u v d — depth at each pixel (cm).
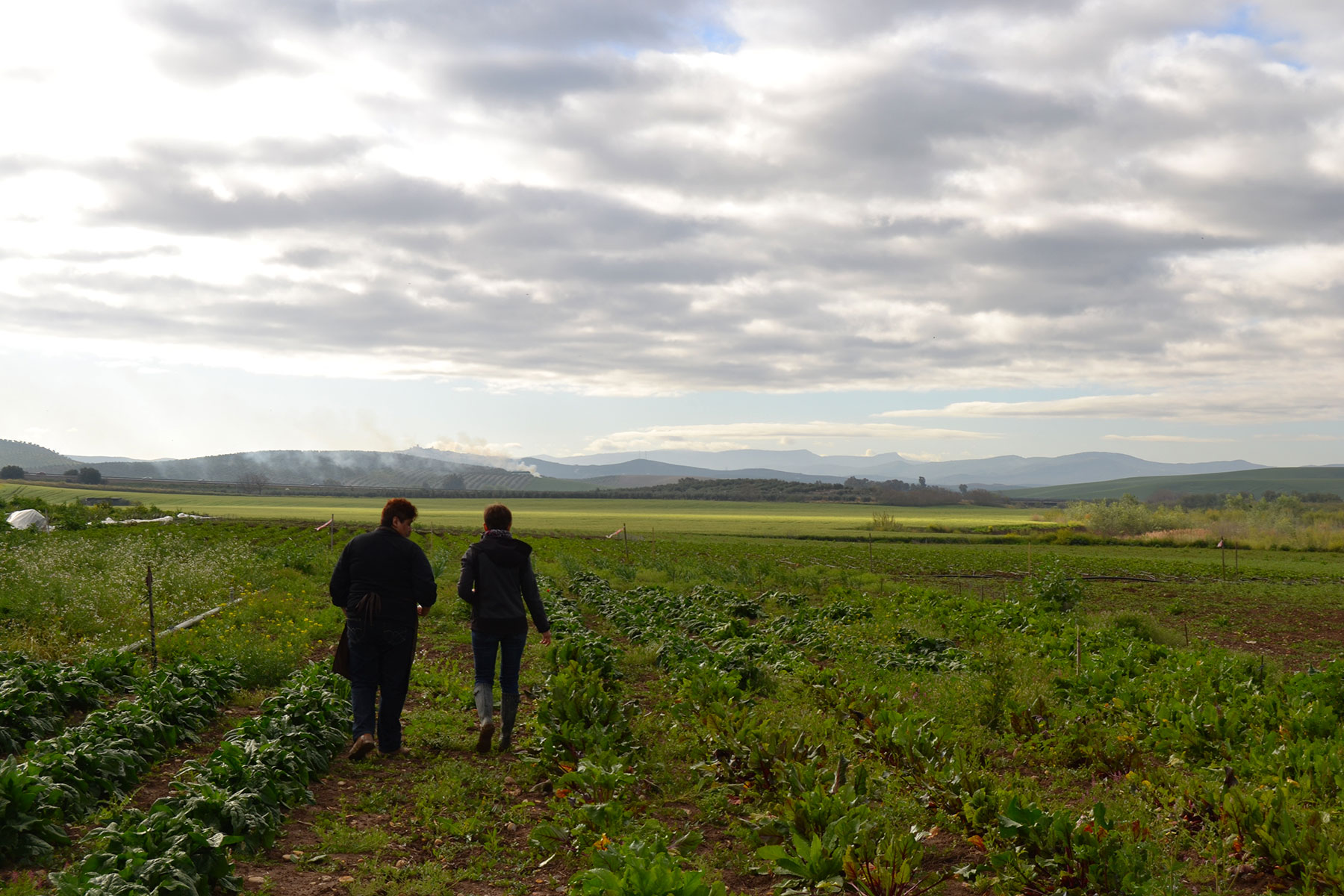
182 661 1009
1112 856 480
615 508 15900
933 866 539
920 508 17962
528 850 544
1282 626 2155
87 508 5716
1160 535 6744
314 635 1420
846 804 564
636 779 641
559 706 790
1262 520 7925
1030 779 697
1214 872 516
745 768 691
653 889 405
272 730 667
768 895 495
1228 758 780
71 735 633
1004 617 1873
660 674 1189
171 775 655
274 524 6369
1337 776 654
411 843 554
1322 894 487
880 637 1616
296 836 547
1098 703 1001
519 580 800
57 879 404
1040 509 18350
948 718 902
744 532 7669
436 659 1250
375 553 747
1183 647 1655
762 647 1317
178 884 401
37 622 1234
